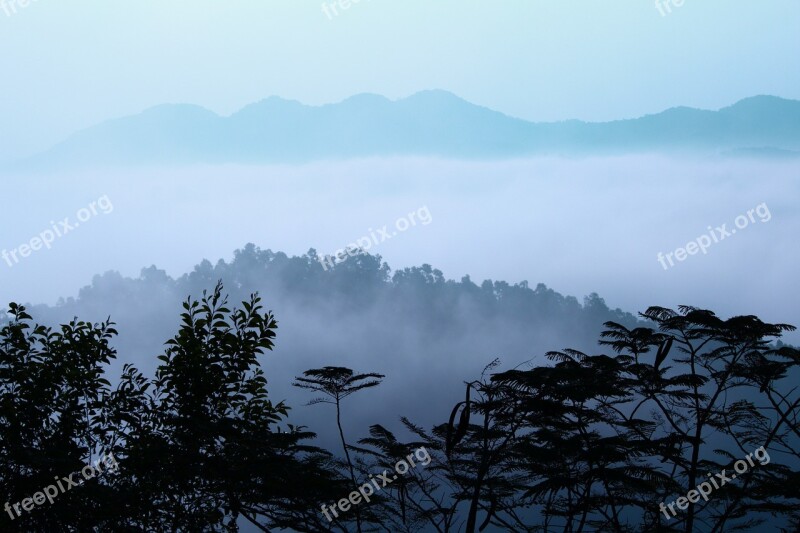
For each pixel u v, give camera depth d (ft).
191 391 20.20
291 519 16.55
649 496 18.30
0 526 15.98
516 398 17.85
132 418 19.29
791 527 18.34
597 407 19.51
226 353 21.01
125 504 16.48
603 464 17.16
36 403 19.07
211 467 16.43
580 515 17.04
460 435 16.83
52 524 16.43
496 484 17.29
